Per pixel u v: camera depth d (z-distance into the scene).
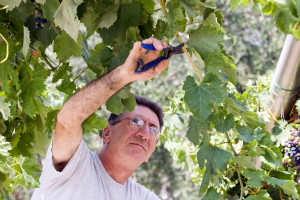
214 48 2.11
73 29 2.03
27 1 2.37
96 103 2.25
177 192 9.81
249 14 9.02
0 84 2.74
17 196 9.00
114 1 2.21
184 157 4.22
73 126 2.35
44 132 3.19
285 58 3.27
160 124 3.20
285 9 1.36
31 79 2.54
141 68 2.08
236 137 3.70
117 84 2.17
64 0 2.03
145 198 3.05
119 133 2.97
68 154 2.55
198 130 2.47
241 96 3.62
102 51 2.27
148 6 2.28
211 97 2.22
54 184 2.65
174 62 9.30
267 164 3.04
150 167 9.88
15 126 3.17
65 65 2.34
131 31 2.32
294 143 3.48
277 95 3.46
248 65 9.16
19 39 2.45
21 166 2.63
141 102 3.11
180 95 4.13
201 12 2.27
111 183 2.91
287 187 3.18
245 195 3.48
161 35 2.24
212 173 2.65
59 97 3.61
